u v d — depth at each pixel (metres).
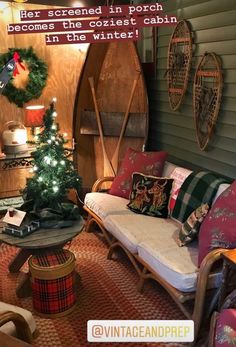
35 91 4.14
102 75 3.95
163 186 3.10
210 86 2.97
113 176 3.88
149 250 2.46
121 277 2.90
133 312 2.46
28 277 2.63
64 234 2.54
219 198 2.31
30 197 2.81
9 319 1.69
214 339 1.65
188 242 2.48
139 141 3.88
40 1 3.81
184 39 3.24
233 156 2.85
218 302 2.08
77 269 3.02
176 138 3.62
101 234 3.68
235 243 2.08
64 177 2.83
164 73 3.68
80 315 2.44
